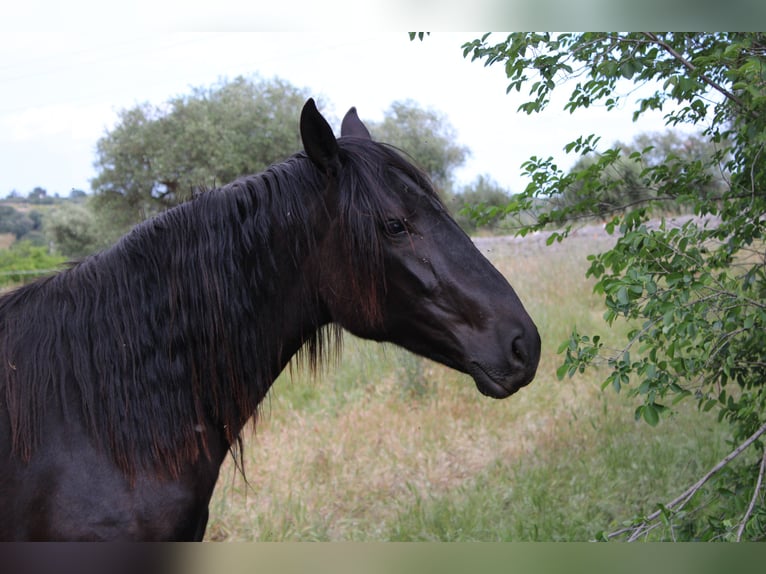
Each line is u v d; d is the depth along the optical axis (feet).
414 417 16.94
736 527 7.18
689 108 8.82
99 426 5.82
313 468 14.47
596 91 8.58
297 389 18.94
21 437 5.63
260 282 6.42
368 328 6.52
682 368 7.47
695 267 7.82
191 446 6.16
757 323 8.07
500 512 12.34
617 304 7.47
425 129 54.44
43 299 6.14
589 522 11.66
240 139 55.06
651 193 9.29
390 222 6.28
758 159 8.18
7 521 5.60
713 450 13.39
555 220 9.44
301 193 6.48
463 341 6.30
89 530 5.61
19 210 82.53
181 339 6.20
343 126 7.63
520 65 8.34
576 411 16.81
